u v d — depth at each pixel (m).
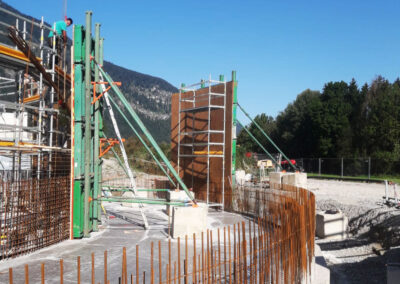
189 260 7.55
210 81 14.63
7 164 14.90
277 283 5.18
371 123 43.91
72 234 9.53
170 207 12.28
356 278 11.54
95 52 10.61
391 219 15.38
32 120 14.58
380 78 48.31
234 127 14.80
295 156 58.28
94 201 10.61
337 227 16.20
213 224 11.82
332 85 56.69
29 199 8.20
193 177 17.34
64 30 13.35
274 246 5.30
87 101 9.84
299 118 58.59
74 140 9.66
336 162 39.50
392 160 35.06
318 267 9.37
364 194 22.89
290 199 9.99
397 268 7.69
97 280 6.45
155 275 6.57
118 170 30.62
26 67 11.82
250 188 15.58
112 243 9.20
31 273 6.79
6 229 7.98
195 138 17.34
